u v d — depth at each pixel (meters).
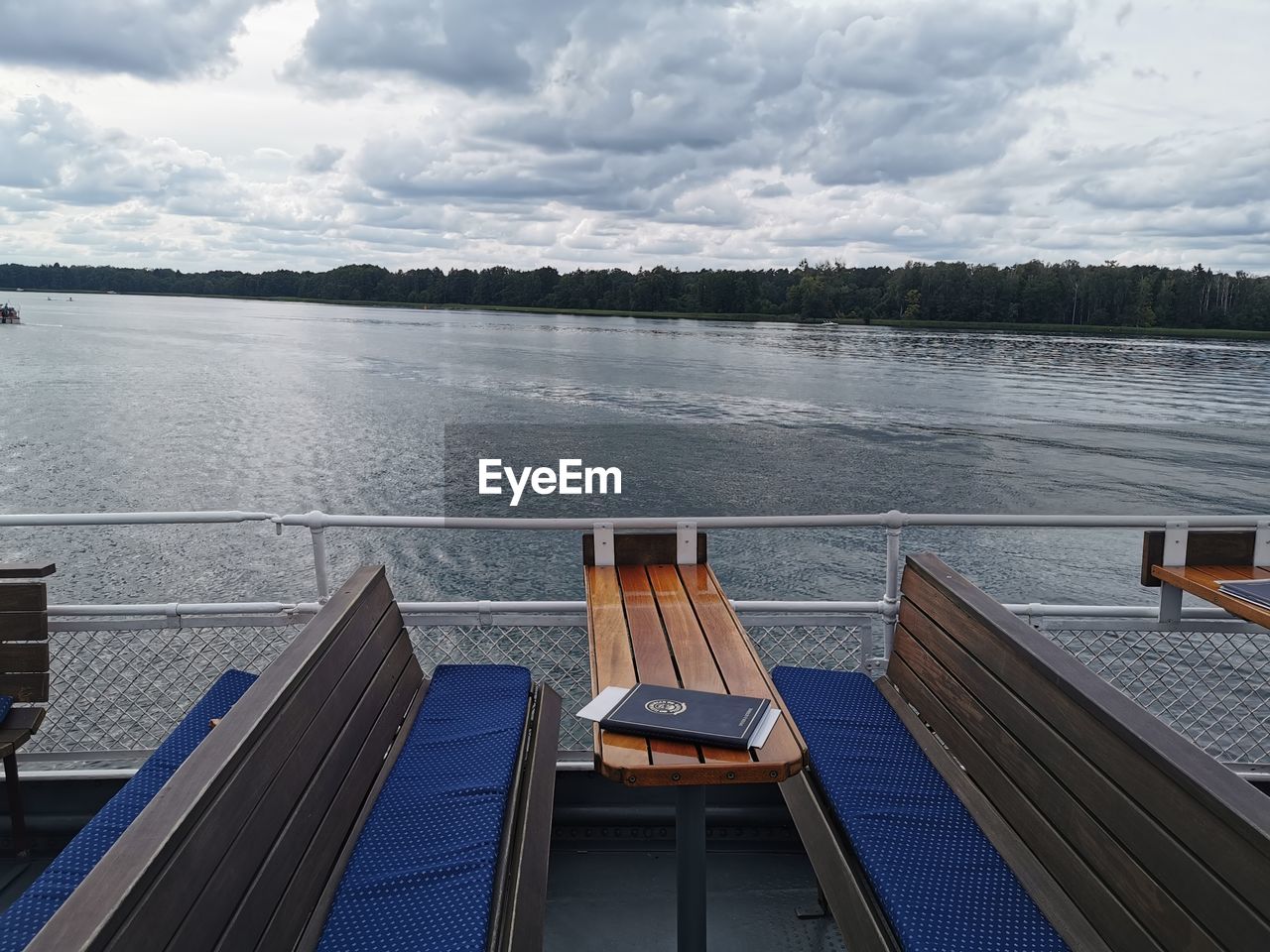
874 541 33.75
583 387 78.25
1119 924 1.33
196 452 49.28
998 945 1.41
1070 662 1.67
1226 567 2.77
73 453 48.91
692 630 2.25
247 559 29.42
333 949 1.42
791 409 67.81
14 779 2.49
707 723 1.63
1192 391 89.00
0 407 64.38
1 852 2.54
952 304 160.25
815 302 170.00
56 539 32.09
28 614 2.47
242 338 133.75
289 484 42.19
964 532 36.19
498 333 153.38
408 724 2.28
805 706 2.43
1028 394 82.62
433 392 73.62
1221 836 1.09
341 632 2.01
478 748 2.15
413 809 1.86
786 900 2.38
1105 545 34.81
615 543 2.91
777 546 32.41
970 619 2.07
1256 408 77.69
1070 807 1.52
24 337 127.75
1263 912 0.99
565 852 2.60
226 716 1.44
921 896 1.54
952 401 75.38
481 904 1.51
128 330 147.75
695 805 1.72
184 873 1.06
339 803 1.71
